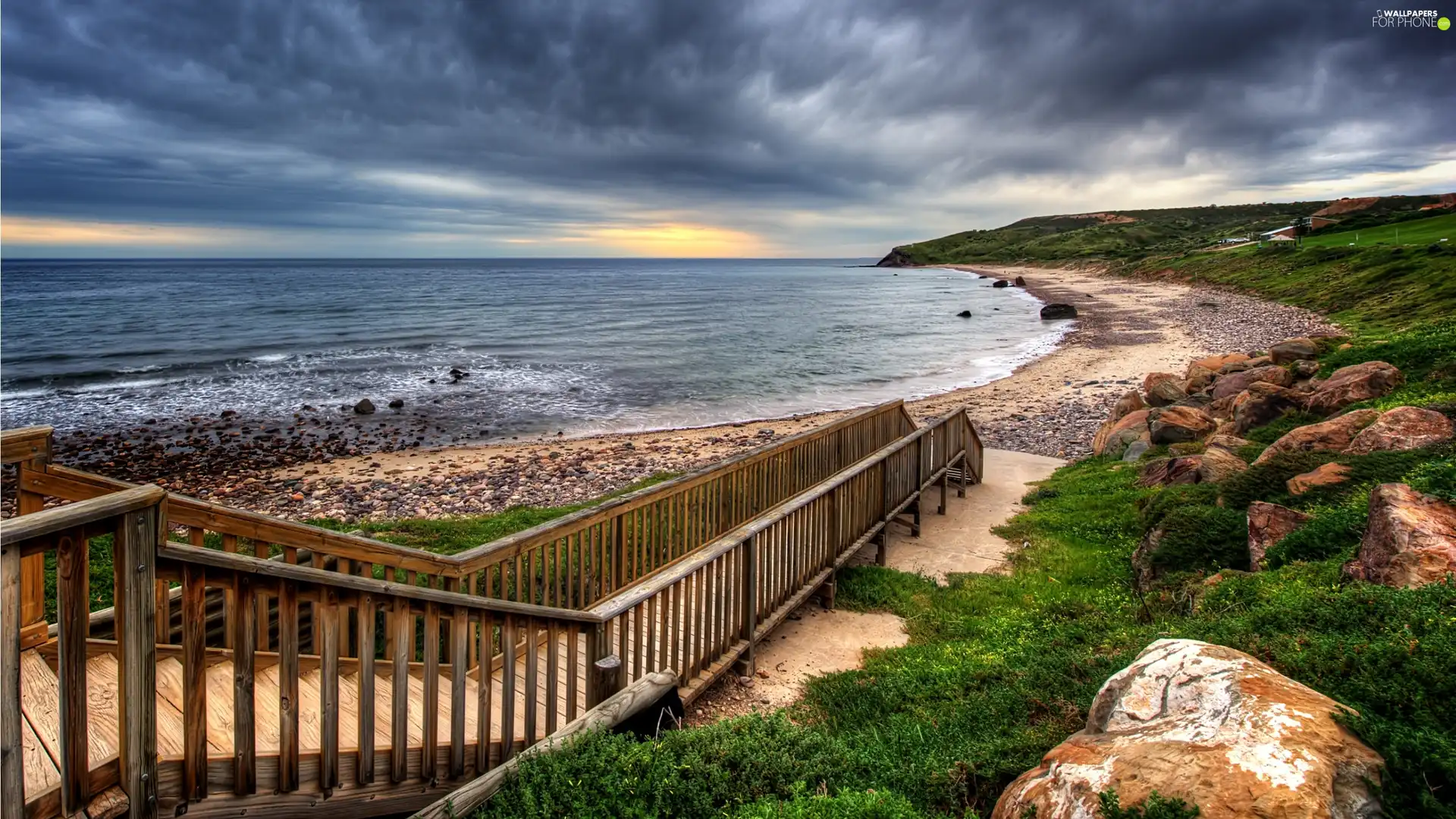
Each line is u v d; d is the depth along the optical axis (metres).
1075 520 9.91
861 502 8.09
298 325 49.72
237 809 2.79
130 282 116.94
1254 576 5.66
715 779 3.52
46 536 2.19
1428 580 4.48
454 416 23.09
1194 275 76.69
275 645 4.81
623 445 18.75
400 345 39.72
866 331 48.50
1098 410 21.31
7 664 2.12
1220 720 2.75
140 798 2.45
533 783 3.50
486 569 4.99
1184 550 6.99
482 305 71.38
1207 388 16.56
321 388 27.53
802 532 6.91
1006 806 2.96
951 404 23.52
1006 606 7.23
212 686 3.49
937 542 9.51
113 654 3.74
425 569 4.63
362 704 3.15
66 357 34.19
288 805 2.95
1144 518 8.68
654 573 6.55
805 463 9.20
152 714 2.47
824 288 111.31
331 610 3.00
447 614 3.53
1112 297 70.25
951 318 57.19
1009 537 9.67
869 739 4.52
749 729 4.02
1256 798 2.32
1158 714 3.01
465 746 3.72
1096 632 5.94
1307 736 2.54
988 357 35.53
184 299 75.56
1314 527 6.07
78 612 2.28
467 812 3.39
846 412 23.16
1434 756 2.50
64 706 2.27
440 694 4.45
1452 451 7.08
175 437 20.31
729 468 7.55
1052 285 94.62
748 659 5.94
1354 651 3.61
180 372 30.73
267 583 2.77
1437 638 3.54
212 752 2.79
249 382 28.69
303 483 15.55
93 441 19.62
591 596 5.82
